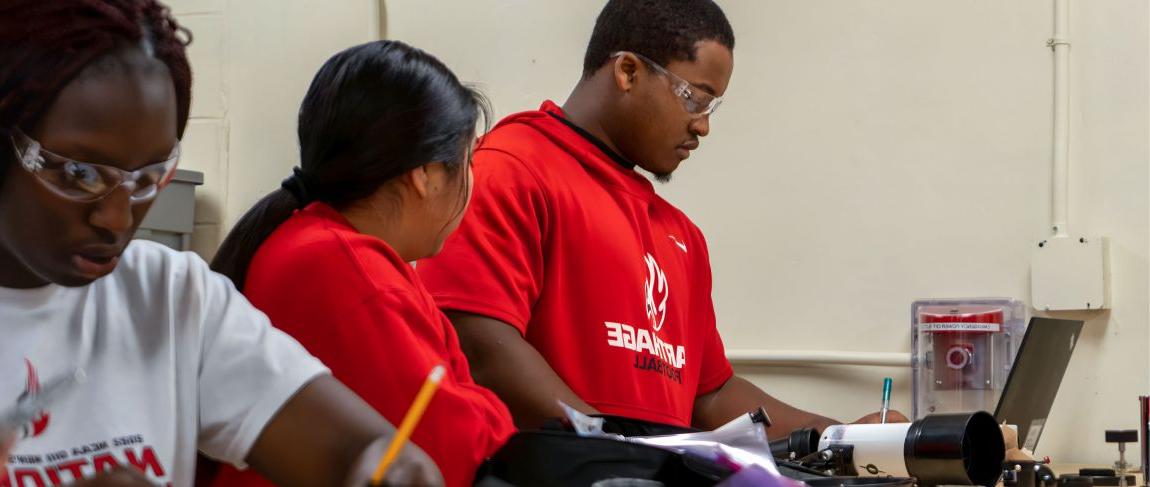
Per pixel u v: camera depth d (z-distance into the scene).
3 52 0.87
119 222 0.92
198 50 3.30
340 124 1.35
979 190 2.86
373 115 1.34
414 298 1.31
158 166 0.94
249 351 1.03
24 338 0.94
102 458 0.95
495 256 1.76
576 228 1.87
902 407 2.88
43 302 0.95
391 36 3.24
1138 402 2.72
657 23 1.98
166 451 0.99
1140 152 2.75
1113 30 2.79
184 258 1.06
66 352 0.96
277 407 1.01
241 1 3.29
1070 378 2.79
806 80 2.99
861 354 2.88
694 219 3.05
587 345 1.86
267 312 1.28
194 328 1.03
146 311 1.01
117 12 0.91
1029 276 2.81
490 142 1.89
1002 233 2.83
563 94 3.12
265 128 3.25
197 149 3.29
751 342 2.99
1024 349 2.31
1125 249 2.75
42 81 0.87
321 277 1.28
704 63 1.98
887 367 2.88
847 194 2.95
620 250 1.90
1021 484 1.95
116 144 0.90
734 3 3.05
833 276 2.95
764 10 3.03
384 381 1.26
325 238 1.29
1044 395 2.52
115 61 0.90
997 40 2.87
